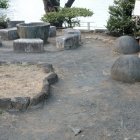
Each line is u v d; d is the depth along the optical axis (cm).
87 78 418
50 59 518
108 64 488
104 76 424
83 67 471
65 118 299
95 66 477
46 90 347
